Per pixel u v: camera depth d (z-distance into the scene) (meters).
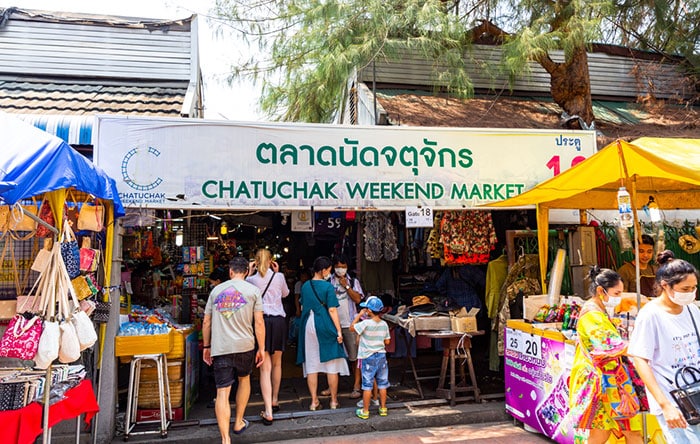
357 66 7.95
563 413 4.77
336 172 6.22
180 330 5.88
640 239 6.66
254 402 6.46
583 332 3.85
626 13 8.84
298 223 6.41
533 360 5.32
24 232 5.05
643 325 3.33
